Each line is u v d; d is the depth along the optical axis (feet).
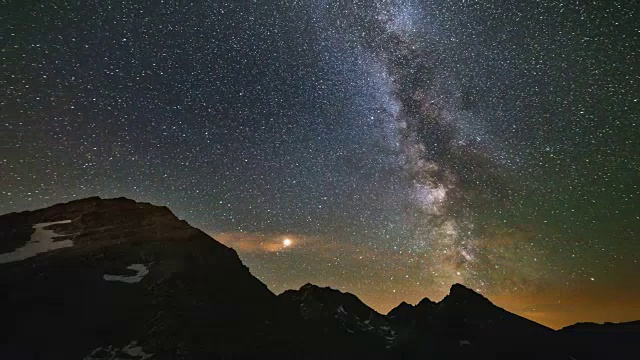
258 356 90.53
